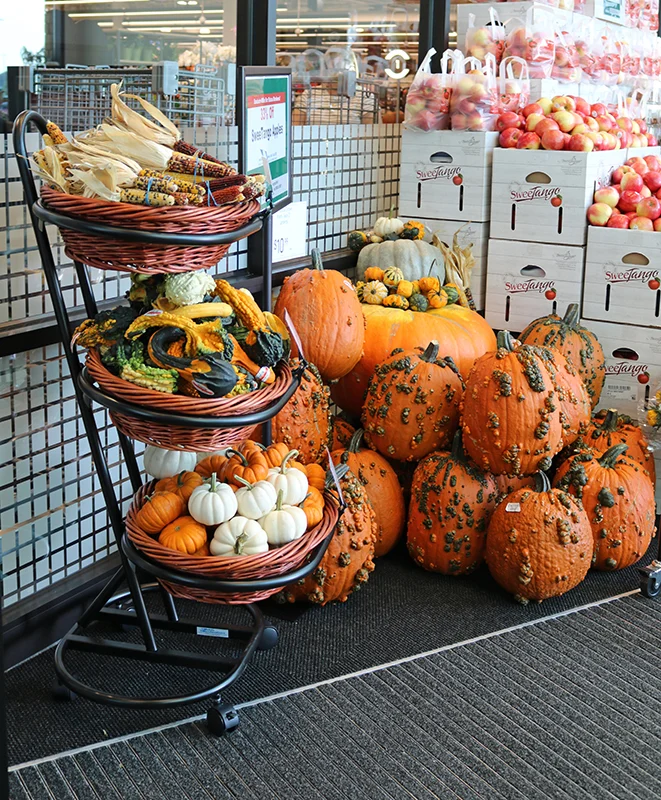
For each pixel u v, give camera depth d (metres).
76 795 2.26
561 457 3.64
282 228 3.81
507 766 2.39
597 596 3.30
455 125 4.18
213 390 2.34
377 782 2.32
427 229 4.32
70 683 2.51
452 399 3.41
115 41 3.52
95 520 3.14
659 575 3.30
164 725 2.53
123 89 3.29
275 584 2.47
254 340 2.53
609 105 5.11
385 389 3.43
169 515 2.56
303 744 2.45
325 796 2.27
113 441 3.16
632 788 2.33
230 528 2.53
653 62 5.68
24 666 2.80
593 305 4.02
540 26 4.45
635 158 4.31
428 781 2.33
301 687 2.70
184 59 3.61
